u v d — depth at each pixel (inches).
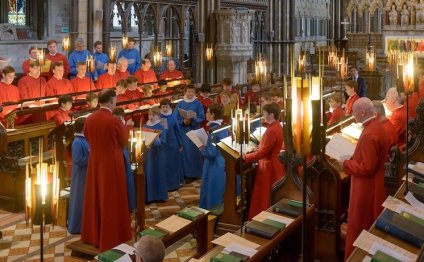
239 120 243.4
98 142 255.9
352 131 313.7
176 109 414.3
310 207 220.4
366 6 995.3
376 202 233.6
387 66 871.7
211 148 309.3
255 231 196.5
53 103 434.3
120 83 459.8
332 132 335.6
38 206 173.6
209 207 310.8
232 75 775.1
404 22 912.3
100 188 259.4
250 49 775.1
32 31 780.0
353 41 1080.8
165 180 362.9
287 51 981.2
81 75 503.8
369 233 177.6
